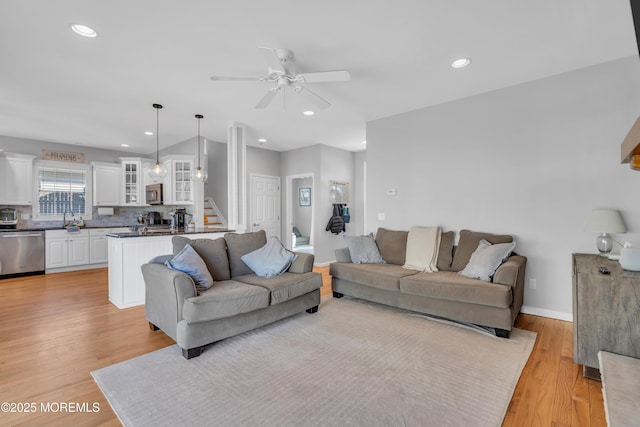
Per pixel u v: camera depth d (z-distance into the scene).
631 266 2.23
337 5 2.13
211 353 2.50
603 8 2.17
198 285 2.75
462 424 1.68
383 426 1.66
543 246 3.34
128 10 2.16
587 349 2.18
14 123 4.88
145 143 6.34
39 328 3.04
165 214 7.14
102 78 3.25
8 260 5.34
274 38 2.53
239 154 4.98
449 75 3.24
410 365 2.31
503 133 3.58
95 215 6.76
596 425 1.68
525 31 2.46
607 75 2.99
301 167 6.73
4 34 2.44
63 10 2.15
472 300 2.88
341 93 3.72
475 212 3.80
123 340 2.76
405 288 3.30
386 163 4.62
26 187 5.81
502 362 2.35
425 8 2.17
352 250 4.20
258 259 3.43
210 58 2.85
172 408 1.81
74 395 1.95
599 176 3.04
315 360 2.39
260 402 1.87
